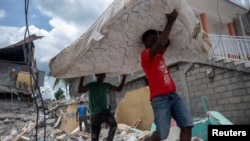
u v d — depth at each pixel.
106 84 4.43
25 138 7.85
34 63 4.48
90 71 3.77
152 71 2.67
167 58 3.74
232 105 7.42
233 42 8.73
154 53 2.61
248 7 12.84
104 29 2.67
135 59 3.69
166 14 2.67
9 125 11.52
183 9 2.58
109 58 3.45
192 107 8.71
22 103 17.50
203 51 3.13
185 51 3.51
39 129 10.16
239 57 8.52
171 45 3.39
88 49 3.02
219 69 7.84
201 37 2.86
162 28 3.06
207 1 11.38
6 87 17.16
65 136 8.95
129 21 2.85
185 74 9.09
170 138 5.43
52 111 16.50
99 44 3.11
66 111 15.14
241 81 7.20
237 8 12.23
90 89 4.38
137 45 3.34
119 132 9.20
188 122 2.60
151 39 2.96
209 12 12.33
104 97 4.40
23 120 12.93
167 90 2.60
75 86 23.44
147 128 10.16
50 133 9.57
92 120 4.34
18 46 16.27
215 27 13.59
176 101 2.64
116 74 4.21
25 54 3.21
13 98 17.80
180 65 9.31
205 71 8.30
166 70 2.73
